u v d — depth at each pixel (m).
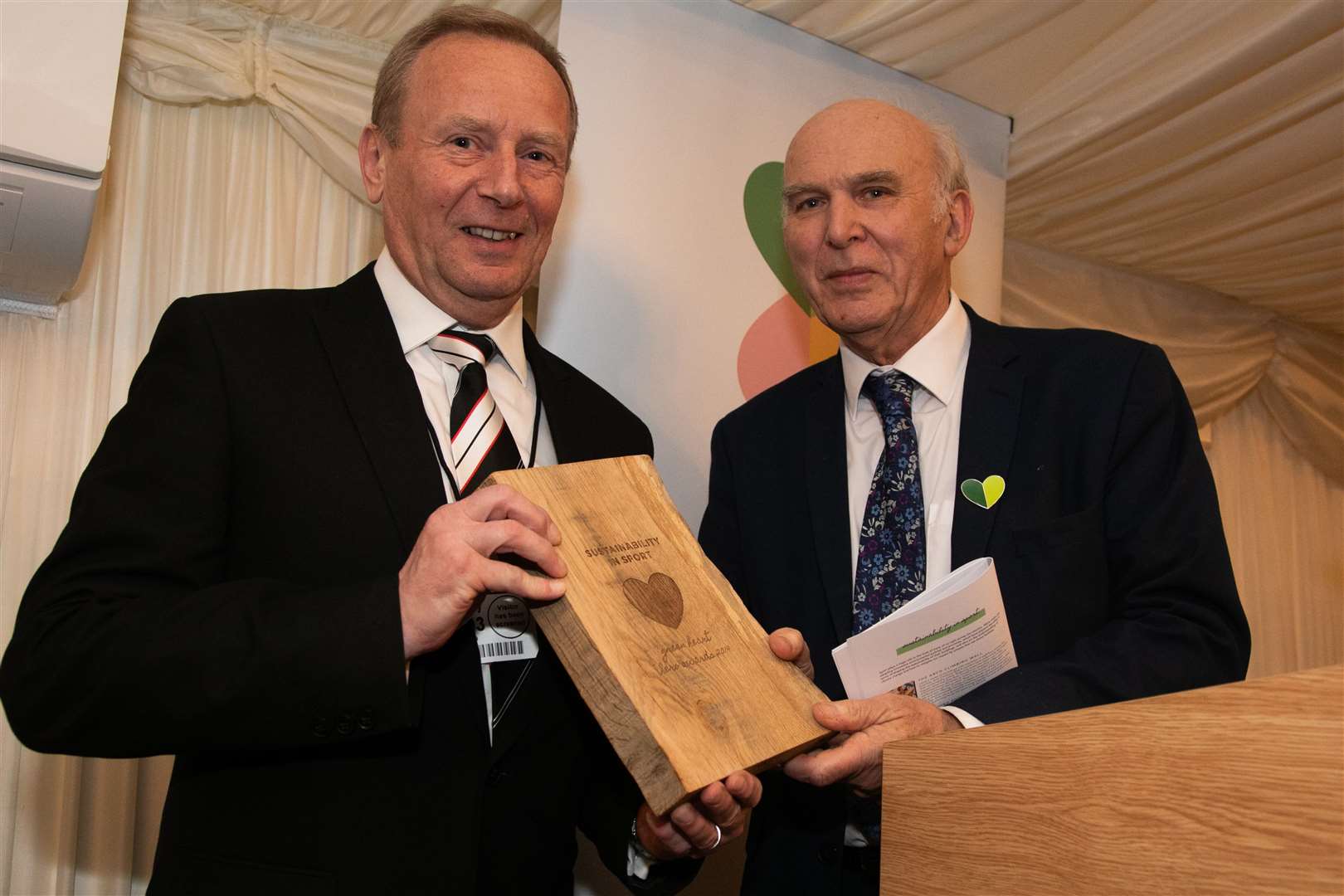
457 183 1.68
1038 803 0.85
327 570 1.48
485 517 1.35
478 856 1.47
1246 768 0.68
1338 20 3.08
